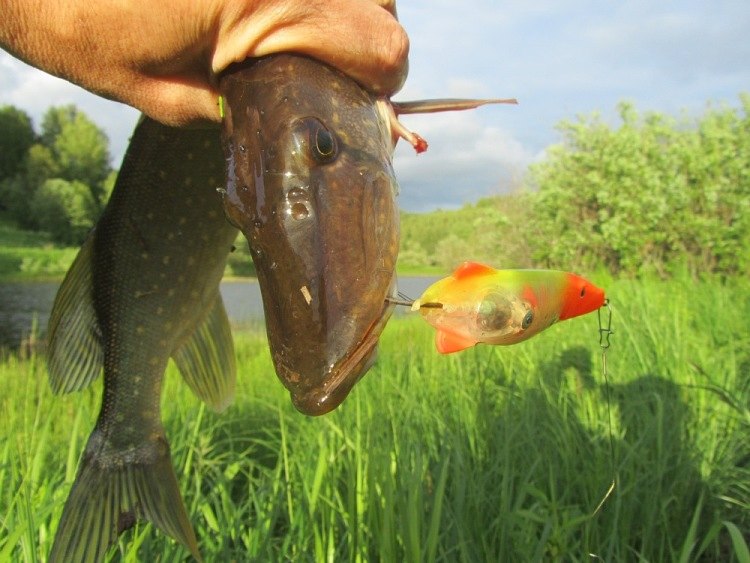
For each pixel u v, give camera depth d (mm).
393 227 227
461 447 589
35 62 235
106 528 389
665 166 2635
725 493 587
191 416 713
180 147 388
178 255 401
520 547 453
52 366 397
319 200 216
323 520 477
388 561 421
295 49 225
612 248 2664
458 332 208
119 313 406
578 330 1094
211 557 482
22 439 649
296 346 208
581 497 564
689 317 1197
